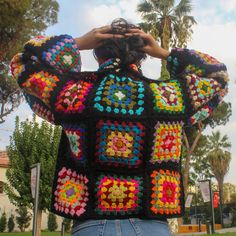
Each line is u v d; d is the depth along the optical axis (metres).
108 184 1.57
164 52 1.96
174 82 1.78
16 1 15.27
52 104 1.70
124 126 1.61
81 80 1.72
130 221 1.57
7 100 22.80
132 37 1.82
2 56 17.42
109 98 1.62
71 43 1.89
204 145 34.56
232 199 49.34
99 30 1.87
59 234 18.23
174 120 1.70
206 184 13.95
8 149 15.48
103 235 1.54
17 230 26.45
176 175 1.71
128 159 1.60
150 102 1.65
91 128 1.59
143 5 20.64
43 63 1.81
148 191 1.60
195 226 24.58
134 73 1.75
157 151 1.64
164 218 1.62
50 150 14.80
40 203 14.62
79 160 1.62
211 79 1.85
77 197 1.61
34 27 18.70
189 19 20.95
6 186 15.53
